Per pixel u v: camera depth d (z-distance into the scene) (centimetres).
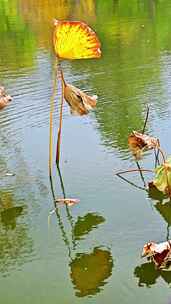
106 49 1403
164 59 1248
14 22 2048
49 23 1939
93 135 837
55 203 643
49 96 1017
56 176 710
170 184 635
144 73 1135
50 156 714
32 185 691
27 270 521
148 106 890
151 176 688
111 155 760
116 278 496
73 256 537
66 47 693
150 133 821
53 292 485
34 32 1738
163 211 606
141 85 1054
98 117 908
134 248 539
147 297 467
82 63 1252
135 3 2402
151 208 614
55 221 605
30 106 970
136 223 584
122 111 923
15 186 692
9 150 801
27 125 888
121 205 625
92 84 1079
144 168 711
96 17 2091
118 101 971
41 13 2275
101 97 996
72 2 2583
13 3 2661
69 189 672
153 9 2198
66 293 481
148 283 486
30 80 1127
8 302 475
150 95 991
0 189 687
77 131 855
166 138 798
